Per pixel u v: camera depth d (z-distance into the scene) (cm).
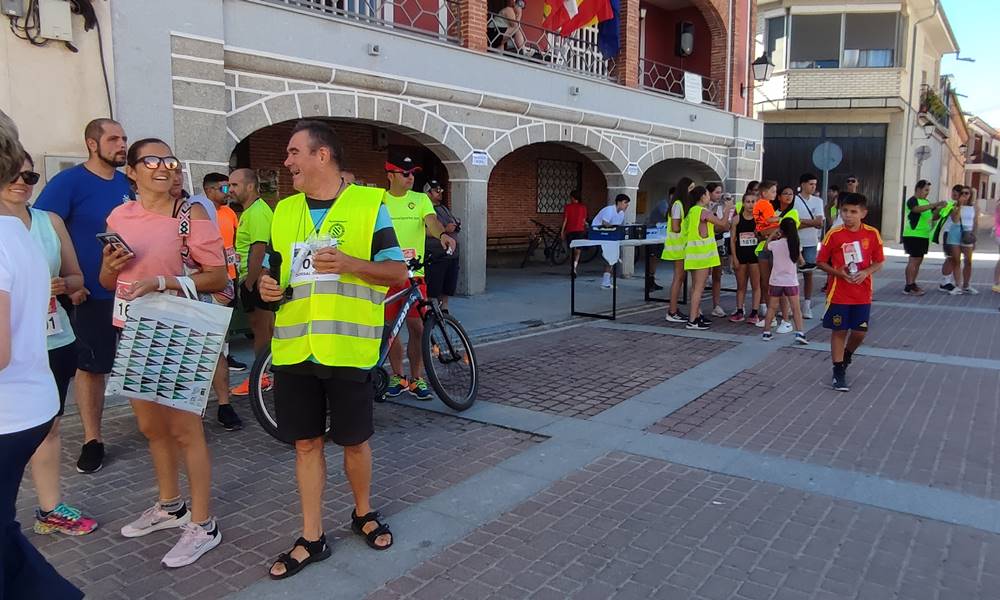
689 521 379
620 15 1378
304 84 859
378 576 325
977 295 1239
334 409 334
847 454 473
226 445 497
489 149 1119
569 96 1235
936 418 549
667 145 1492
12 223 234
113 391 318
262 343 589
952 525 372
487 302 1095
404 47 963
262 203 580
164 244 341
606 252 982
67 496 412
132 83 686
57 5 625
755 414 562
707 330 921
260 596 310
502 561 338
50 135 639
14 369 229
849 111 2409
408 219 549
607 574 326
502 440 506
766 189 960
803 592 310
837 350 623
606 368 714
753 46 1738
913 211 1232
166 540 361
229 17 776
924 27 2561
